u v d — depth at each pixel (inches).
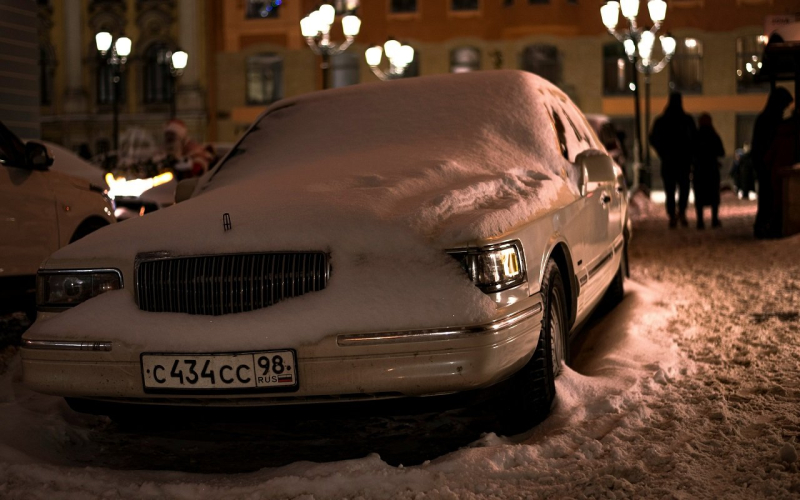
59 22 1708.9
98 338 146.6
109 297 152.5
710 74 1568.7
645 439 154.1
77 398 160.6
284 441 172.6
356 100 223.0
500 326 140.8
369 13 1646.2
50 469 146.6
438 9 1626.5
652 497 129.3
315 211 152.1
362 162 189.6
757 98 1560.0
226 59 1683.1
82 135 1701.5
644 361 206.8
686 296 304.8
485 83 218.5
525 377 160.2
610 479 134.3
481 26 1615.4
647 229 619.2
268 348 139.0
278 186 175.2
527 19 1578.5
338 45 1653.5
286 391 139.3
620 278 280.1
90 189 299.1
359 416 144.1
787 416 163.0
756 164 498.0
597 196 223.9
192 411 148.3
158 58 1684.3
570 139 224.2
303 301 142.3
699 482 133.6
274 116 228.8
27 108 506.6
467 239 143.9
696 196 593.9
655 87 1571.1
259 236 147.7
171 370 142.6
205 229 152.3
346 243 145.1
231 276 146.3
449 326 137.3
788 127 489.1
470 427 175.5
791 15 485.4
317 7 881.5
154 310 150.3
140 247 153.5
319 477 137.9
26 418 174.4
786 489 129.5
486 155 195.0
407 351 137.4
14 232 256.7
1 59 490.0
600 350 223.9
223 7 1680.6
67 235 280.5
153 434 178.7
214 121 1690.5
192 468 158.4
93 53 1696.6
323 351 137.9
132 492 137.9
